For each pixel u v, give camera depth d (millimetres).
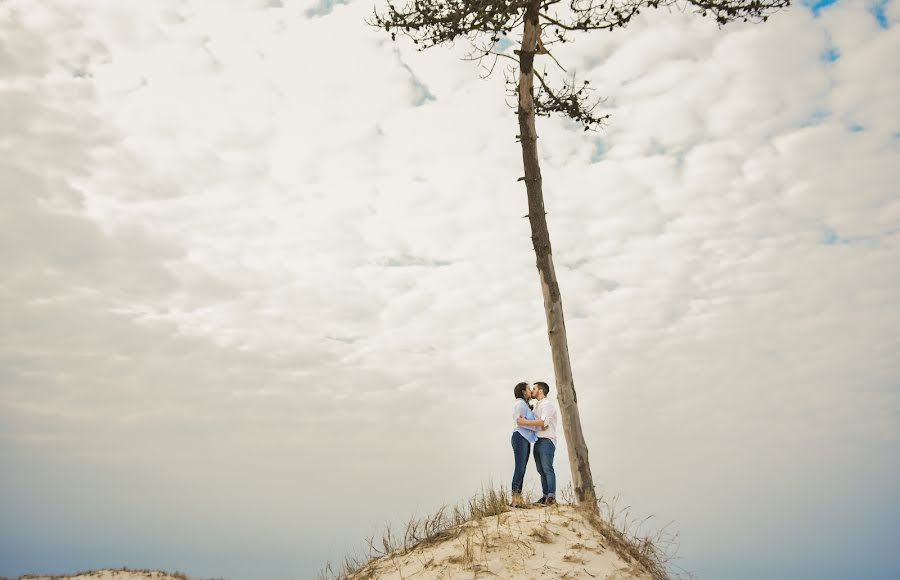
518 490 9133
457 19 10273
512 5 10227
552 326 10055
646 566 7926
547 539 7766
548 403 9320
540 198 10531
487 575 7160
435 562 7754
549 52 11195
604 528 8336
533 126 10734
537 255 10438
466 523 8703
